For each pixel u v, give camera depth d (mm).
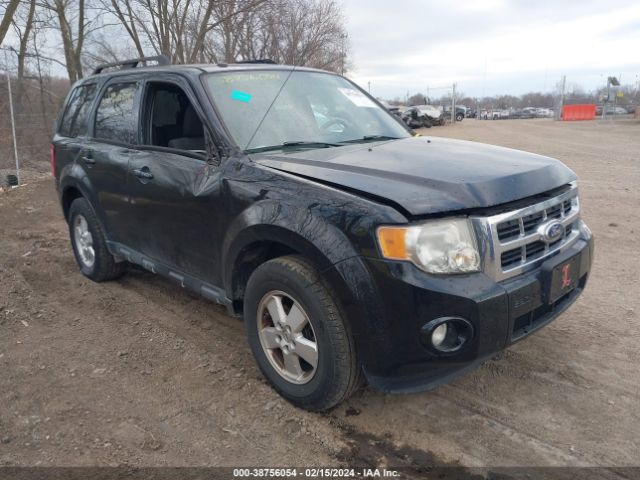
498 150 3562
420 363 2643
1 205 9133
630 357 3654
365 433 2930
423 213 2559
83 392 3324
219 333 4121
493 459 2717
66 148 5133
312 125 3869
